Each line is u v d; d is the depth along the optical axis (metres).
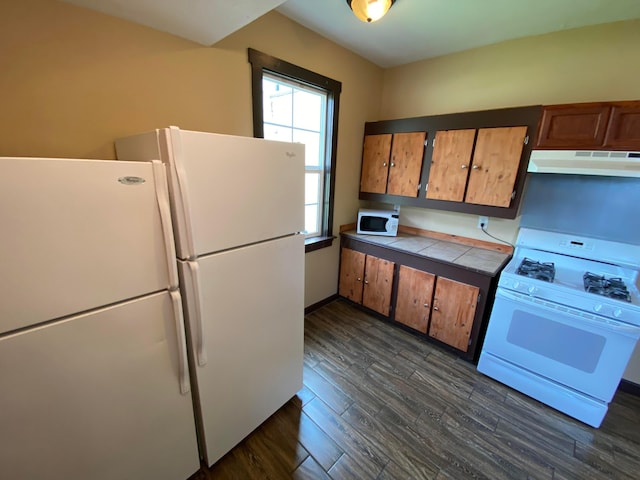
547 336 1.79
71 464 0.95
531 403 1.87
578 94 2.04
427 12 1.88
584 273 1.99
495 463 1.48
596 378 1.65
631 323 1.50
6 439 0.81
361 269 2.88
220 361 1.30
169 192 1.03
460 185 2.33
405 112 2.94
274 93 2.22
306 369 2.12
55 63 1.20
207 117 1.74
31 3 1.12
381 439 1.59
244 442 1.55
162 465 1.21
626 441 1.62
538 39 2.12
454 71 2.55
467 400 1.88
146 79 1.46
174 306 1.08
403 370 2.14
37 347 0.82
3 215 0.71
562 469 1.46
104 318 0.93
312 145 2.64
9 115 1.14
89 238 0.86
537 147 1.92
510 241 2.42
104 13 1.28
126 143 1.28
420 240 2.79
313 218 2.83
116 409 1.02
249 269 1.33
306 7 1.89
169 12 1.28
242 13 1.29
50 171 0.76
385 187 2.84
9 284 0.75
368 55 2.66
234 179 1.18
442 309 2.33
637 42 1.80
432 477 1.40
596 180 1.93
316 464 1.45
